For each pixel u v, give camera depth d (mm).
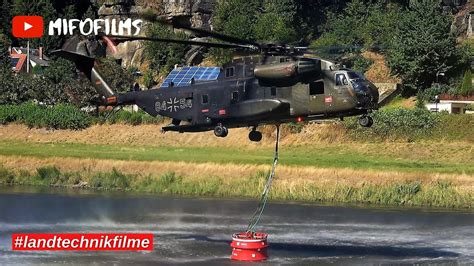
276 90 130875
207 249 149750
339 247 152375
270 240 158375
